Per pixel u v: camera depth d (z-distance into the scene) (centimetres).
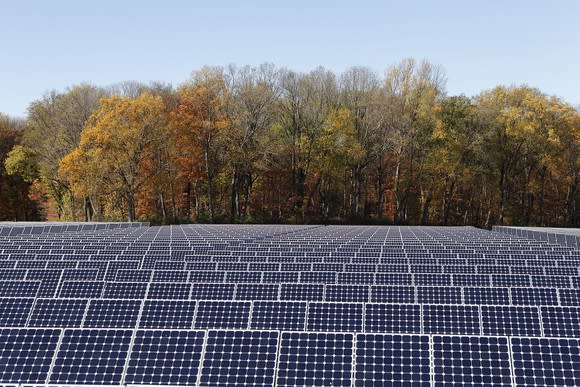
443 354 1098
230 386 1115
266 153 8050
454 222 8725
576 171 8419
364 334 1135
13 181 9212
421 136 8044
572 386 1045
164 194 8506
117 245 3269
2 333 1213
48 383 1149
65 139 7706
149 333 1189
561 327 1474
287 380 1107
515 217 8969
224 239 3934
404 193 8612
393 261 2627
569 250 3166
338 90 8619
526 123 7744
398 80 8112
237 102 8000
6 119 9512
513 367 1073
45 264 2478
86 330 1205
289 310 1527
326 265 2333
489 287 1795
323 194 9031
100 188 7038
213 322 1514
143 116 6956
